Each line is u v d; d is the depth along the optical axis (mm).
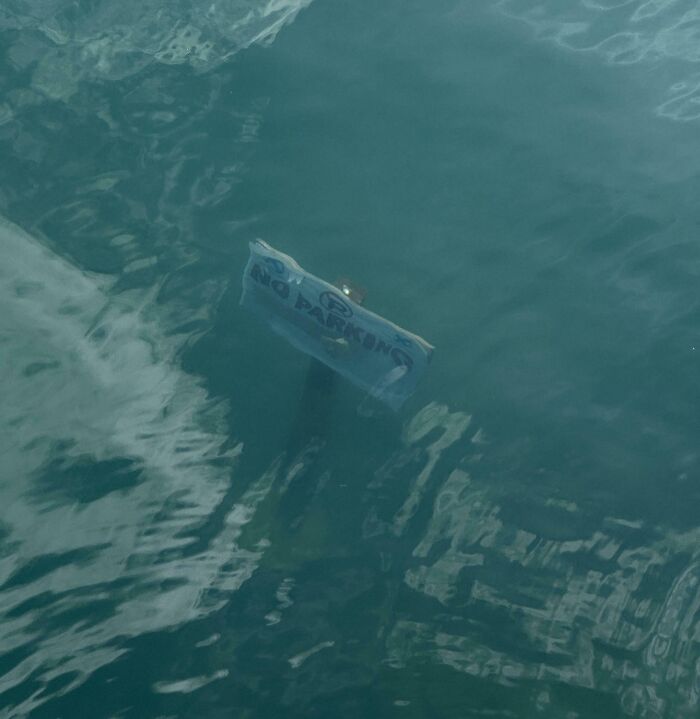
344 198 5059
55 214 5062
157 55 5871
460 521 3801
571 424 4133
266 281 3971
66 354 4477
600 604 3543
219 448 4086
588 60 5754
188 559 3721
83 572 3697
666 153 5219
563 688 3328
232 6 6207
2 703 3338
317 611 3545
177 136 5410
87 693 3359
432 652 3420
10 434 4188
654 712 3268
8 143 5418
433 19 6082
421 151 5289
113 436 4156
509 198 5027
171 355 4438
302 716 3279
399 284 4652
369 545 3732
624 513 3832
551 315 4527
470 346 4406
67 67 5812
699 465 3994
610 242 4809
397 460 4000
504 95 5570
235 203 5055
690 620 3490
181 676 3393
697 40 5832
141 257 4844
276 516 3834
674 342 4406
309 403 4152
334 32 6008
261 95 5621
